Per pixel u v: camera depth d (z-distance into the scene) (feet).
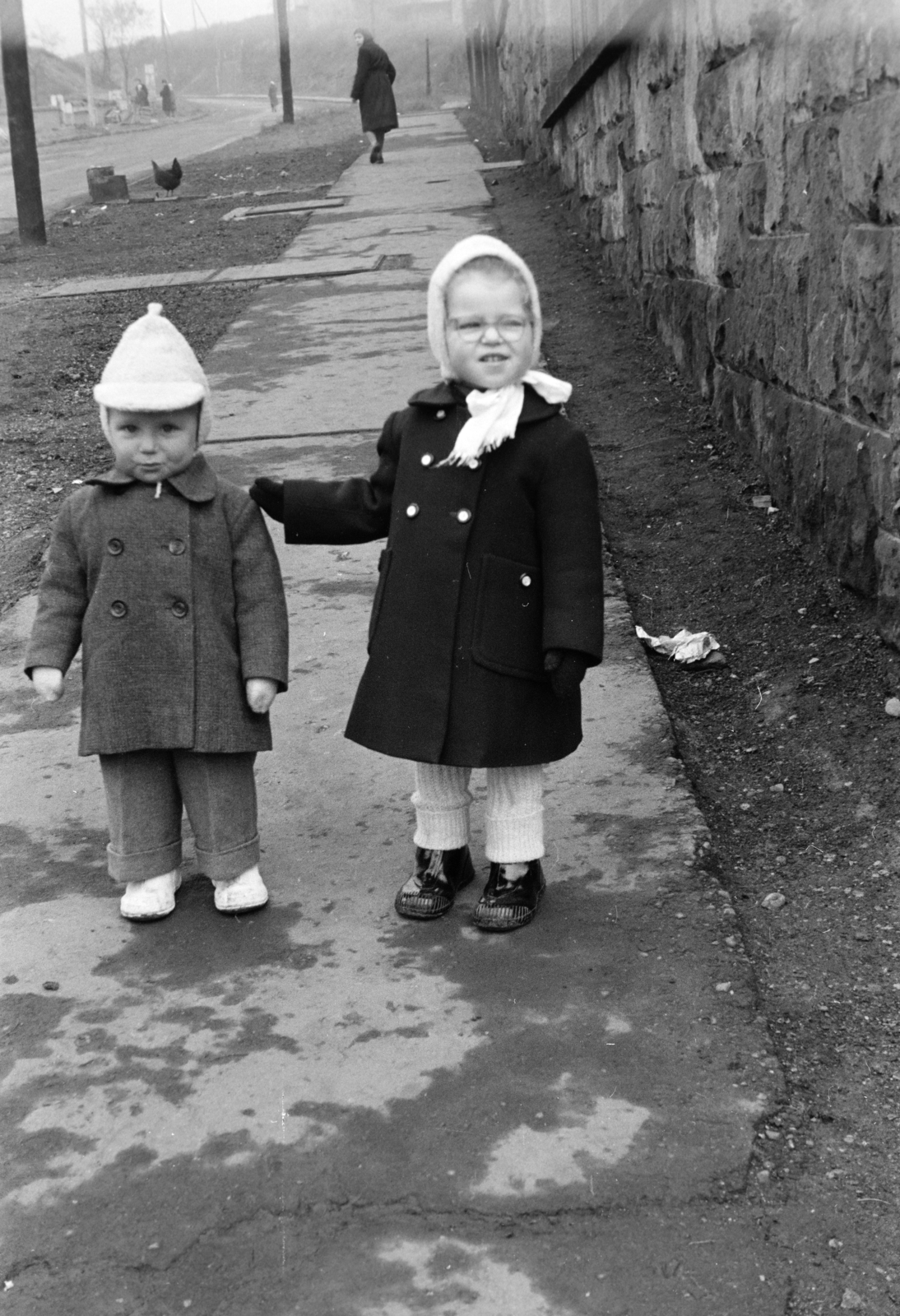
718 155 19.45
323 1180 7.33
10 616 15.87
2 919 9.97
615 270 30.66
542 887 9.85
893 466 12.67
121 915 9.93
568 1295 6.59
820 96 14.30
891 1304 6.54
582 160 35.58
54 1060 8.39
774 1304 6.53
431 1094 7.95
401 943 9.46
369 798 11.45
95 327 30.89
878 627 13.32
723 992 8.77
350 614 15.12
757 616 14.88
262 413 22.68
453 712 8.95
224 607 9.43
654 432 21.12
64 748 12.59
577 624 8.63
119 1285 6.75
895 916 9.73
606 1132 7.60
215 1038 8.54
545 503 8.91
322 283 33.42
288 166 65.92
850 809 11.16
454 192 47.52
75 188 71.46
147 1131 7.76
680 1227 6.98
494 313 8.75
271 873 10.45
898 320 12.40
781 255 16.38
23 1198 7.30
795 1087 8.03
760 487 18.06
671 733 12.25
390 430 9.53
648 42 24.68
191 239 43.88
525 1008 8.69
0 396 25.66
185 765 9.66
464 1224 7.02
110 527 9.30
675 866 10.19
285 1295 6.65
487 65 83.46
